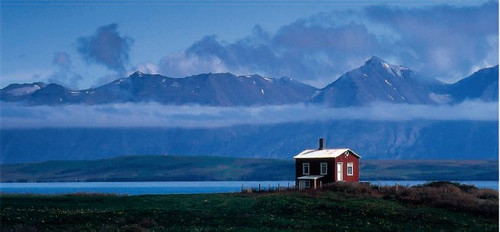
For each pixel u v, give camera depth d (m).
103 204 92.56
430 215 83.31
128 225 72.19
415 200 93.00
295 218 79.38
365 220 78.81
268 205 88.44
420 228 74.81
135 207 89.94
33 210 83.06
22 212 80.81
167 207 90.12
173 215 80.44
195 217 79.12
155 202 94.81
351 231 71.31
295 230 71.12
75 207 89.06
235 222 75.69
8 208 84.94
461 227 76.50
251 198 95.56
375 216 81.56
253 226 73.12
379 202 92.94
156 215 80.12
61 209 86.31
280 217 79.81
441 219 81.00
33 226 70.38
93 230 68.19
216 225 73.62
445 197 93.00
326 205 86.94
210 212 83.88
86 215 78.38
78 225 71.69
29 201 94.38
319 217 80.00
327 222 76.69
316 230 71.56
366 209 85.50
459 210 87.44
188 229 70.12
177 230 69.50
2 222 72.88
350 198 97.06
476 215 85.12
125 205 91.81
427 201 92.56
